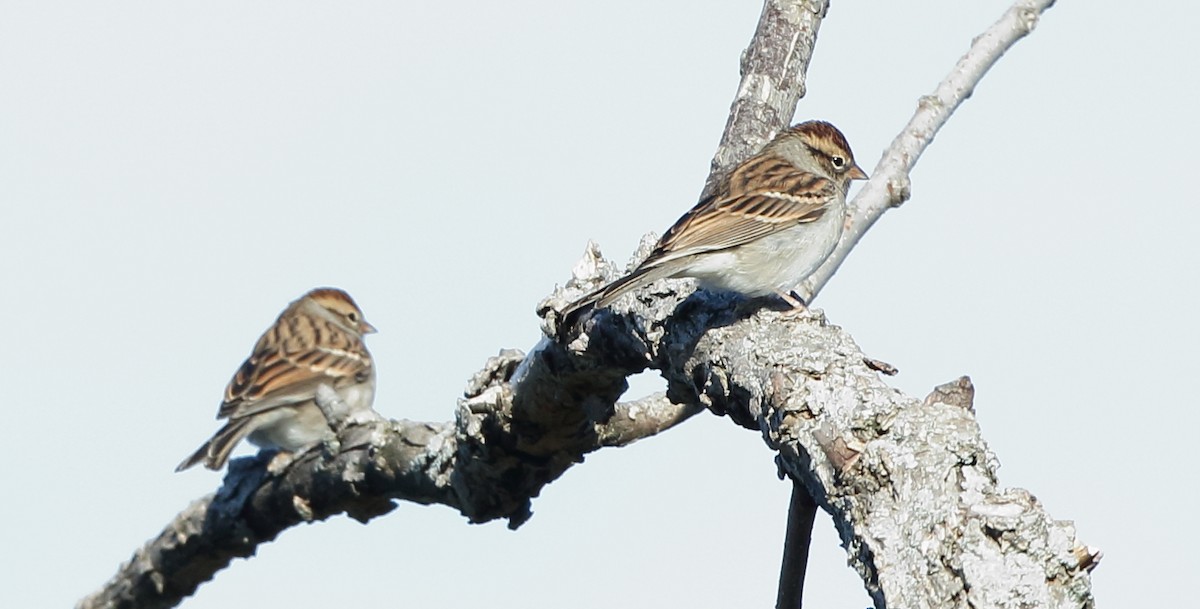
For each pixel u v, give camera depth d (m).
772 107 13.12
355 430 11.97
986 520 6.57
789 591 9.62
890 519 6.98
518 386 11.25
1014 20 12.51
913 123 12.55
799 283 12.52
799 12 13.38
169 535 13.09
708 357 9.56
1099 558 6.43
